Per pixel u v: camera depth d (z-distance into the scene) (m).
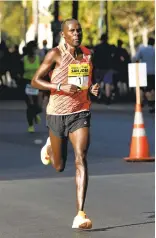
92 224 13.23
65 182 17.73
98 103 45.59
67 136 13.23
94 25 84.56
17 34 102.06
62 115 13.06
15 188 16.91
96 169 19.72
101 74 44.56
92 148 24.17
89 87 13.14
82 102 13.10
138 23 90.81
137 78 21.12
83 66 13.04
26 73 29.14
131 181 17.83
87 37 84.19
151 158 21.17
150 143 25.59
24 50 31.42
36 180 18.00
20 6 99.06
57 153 13.42
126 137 27.33
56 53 12.99
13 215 13.99
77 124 13.04
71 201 15.40
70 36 12.92
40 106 29.66
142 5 87.88
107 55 44.62
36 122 30.80
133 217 13.85
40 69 13.04
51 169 19.78
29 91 28.94
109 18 87.75
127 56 46.44
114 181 17.83
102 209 14.56
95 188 16.88
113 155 22.53
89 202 15.27
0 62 51.06
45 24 55.44
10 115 37.00
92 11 84.88
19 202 15.28
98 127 30.84
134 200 15.50
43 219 13.63
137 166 20.25
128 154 22.77
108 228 12.93
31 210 14.46
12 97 50.50
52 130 13.22
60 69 12.99
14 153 22.94
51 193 16.31
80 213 12.77
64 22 13.03
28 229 12.81
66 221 13.46
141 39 97.69
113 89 46.62
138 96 21.28
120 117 35.72
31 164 20.67
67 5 83.94
